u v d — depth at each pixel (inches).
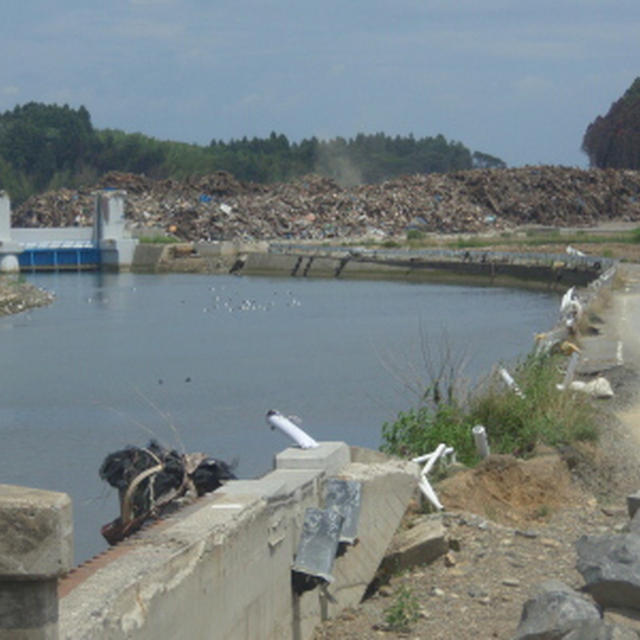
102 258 5669.3
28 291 3769.7
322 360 1920.5
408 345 2050.9
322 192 7101.4
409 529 422.0
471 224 6550.2
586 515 471.8
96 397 1606.8
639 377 900.6
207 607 244.2
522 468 522.3
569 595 290.4
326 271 4788.4
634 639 264.8
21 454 1176.2
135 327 2736.2
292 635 306.2
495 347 1958.7
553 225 6840.6
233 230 6368.1
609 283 2139.5
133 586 210.1
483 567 379.2
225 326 2699.3
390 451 638.5
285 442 1190.9
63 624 190.2
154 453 335.6
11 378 1847.9
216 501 280.2
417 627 322.7
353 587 350.9
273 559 291.0
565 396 680.4
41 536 171.0
